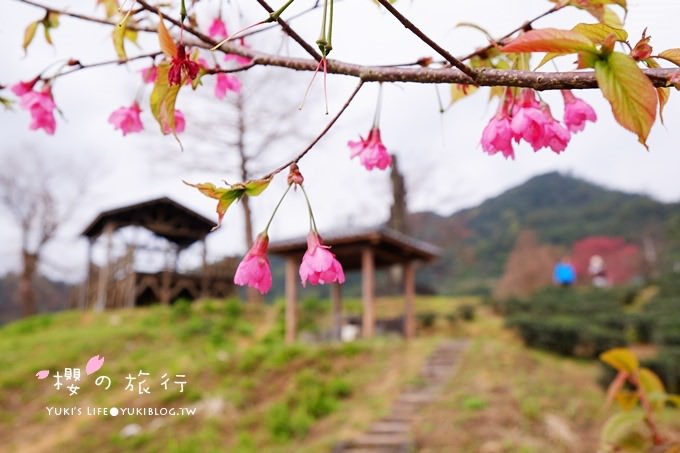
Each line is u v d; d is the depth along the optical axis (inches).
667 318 495.8
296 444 253.4
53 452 247.9
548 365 383.2
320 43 33.9
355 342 405.1
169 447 245.9
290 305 482.9
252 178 34.3
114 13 55.6
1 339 515.5
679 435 156.0
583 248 1425.9
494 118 44.4
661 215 1710.1
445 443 233.6
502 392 291.9
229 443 254.5
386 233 446.9
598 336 449.1
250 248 41.8
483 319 670.5
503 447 223.9
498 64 46.4
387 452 231.5
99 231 707.4
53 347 411.8
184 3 37.6
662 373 331.3
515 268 1150.3
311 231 42.7
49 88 54.1
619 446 60.8
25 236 930.1
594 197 2156.7
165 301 637.3
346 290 1249.4
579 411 267.4
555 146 41.0
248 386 321.1
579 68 31.9
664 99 36.2
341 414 285.6
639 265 1352.1
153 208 651.5
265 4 35.8
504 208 2197.3
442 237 1517.0
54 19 52.1
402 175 906.1
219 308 576.4
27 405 300.8
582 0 44.9
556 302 698.8
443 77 34.5
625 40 32.8
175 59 37.7
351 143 55.1
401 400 296.4
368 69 36.5
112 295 669.3
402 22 32.4
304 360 357.4
